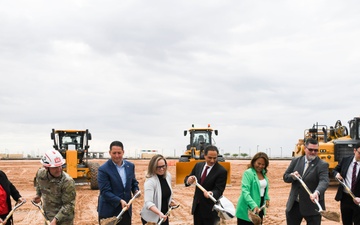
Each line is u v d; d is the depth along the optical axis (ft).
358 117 60.34
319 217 22.77
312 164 22.95
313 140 22.91
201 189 21.43
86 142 64.69
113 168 21.56
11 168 113.80
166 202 21.49
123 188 21.59
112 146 21.45
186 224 35.29
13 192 22.09
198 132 77.77
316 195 21.71
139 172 99.35
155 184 21.03
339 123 69.67
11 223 21.66
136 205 46.32
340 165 24.49
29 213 41.39
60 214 18.94
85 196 53.62
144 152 197.16
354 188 23.53
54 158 18.67
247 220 21.76
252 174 21.62
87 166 63.00
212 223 22.00
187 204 46.11
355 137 60.64
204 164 22.52
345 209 24.14
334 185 65.46
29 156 199.11
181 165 55.06
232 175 86.22
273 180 77.15
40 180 19.21
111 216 21.35
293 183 23.53
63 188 19.15
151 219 20.88
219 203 21.07
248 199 21.04
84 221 37.40
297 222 23.58
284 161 151.43
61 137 64.90
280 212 40.88
